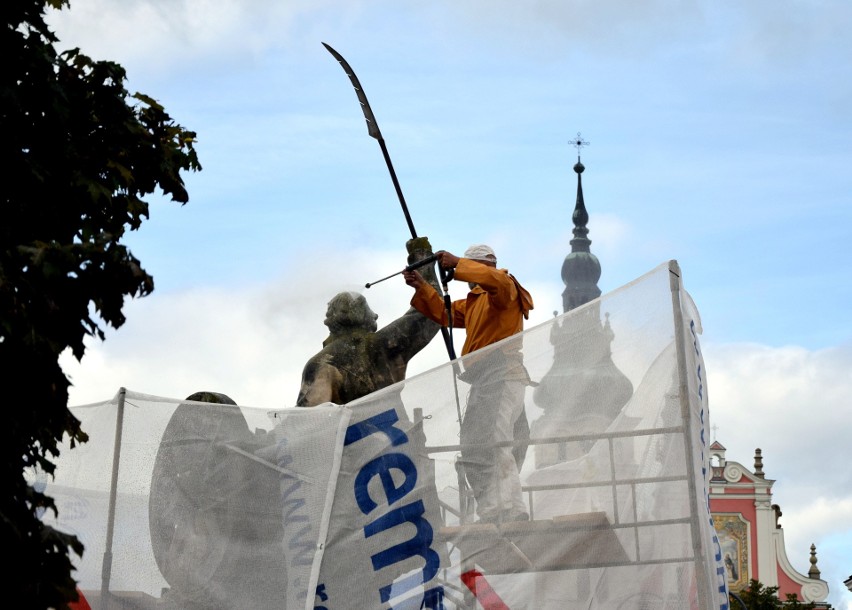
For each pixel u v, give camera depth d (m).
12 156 13.12
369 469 14.22
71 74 13.48
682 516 13.55
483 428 14.12
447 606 13.72
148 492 14.64
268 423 14.63
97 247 12.29
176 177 14.15
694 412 13.92
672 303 14.11
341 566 13.98
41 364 12.24
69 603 14.30
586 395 14.02
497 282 15.31
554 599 13.55
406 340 17.75
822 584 62.81
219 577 14.23
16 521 11.87
